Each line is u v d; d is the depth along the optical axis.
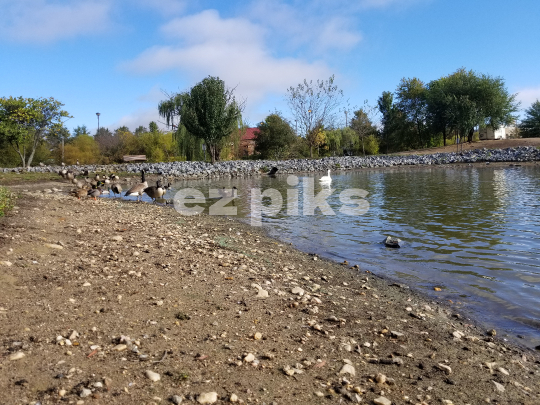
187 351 3.84
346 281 6.79
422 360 4.10
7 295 4.65
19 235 7.21
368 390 3.45
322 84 52.84
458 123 57.16
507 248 8.41
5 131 33.25
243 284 6.15
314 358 3.97
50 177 26.39
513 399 3.44
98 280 5.59
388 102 69.25
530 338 4.68
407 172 33.72
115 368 3.40
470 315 5.34
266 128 58.09
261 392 3.28
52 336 3.83
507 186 20.06
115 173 31.02
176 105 50.47
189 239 9.36
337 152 64.44
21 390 2.96
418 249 8.64
